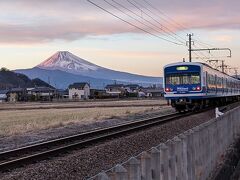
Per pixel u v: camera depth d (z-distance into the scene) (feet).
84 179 38.14
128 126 83.30
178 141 24.25
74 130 83.56
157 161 19.83
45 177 37.04
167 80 124.98
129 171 17.37
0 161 43.73
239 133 67.62
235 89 200.44
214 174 36.58
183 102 123.03
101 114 141.28
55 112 177.06
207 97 127.24
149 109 167.84
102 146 52.03
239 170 43.52
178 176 24.07
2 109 236.63
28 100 544.21
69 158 44.09
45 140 65.77
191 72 122.01
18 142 64.64
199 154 31.17
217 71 148.05
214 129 40.34
